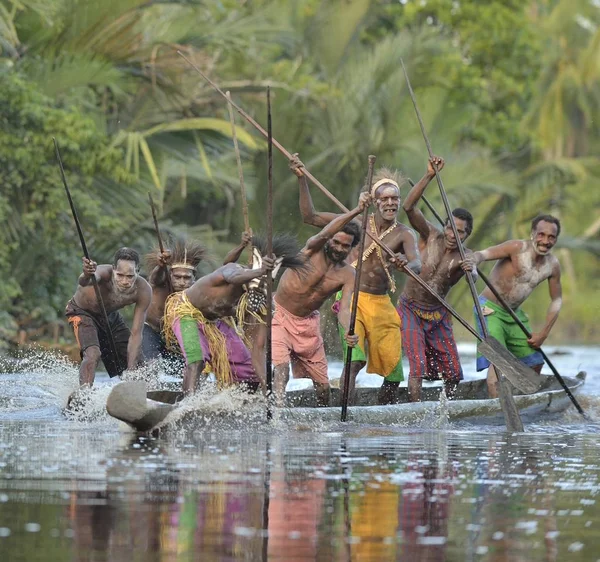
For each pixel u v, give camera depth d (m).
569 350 80.94
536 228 33.09
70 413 28.12
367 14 77.31
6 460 19.98
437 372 32.84
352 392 30.73
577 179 85.56
